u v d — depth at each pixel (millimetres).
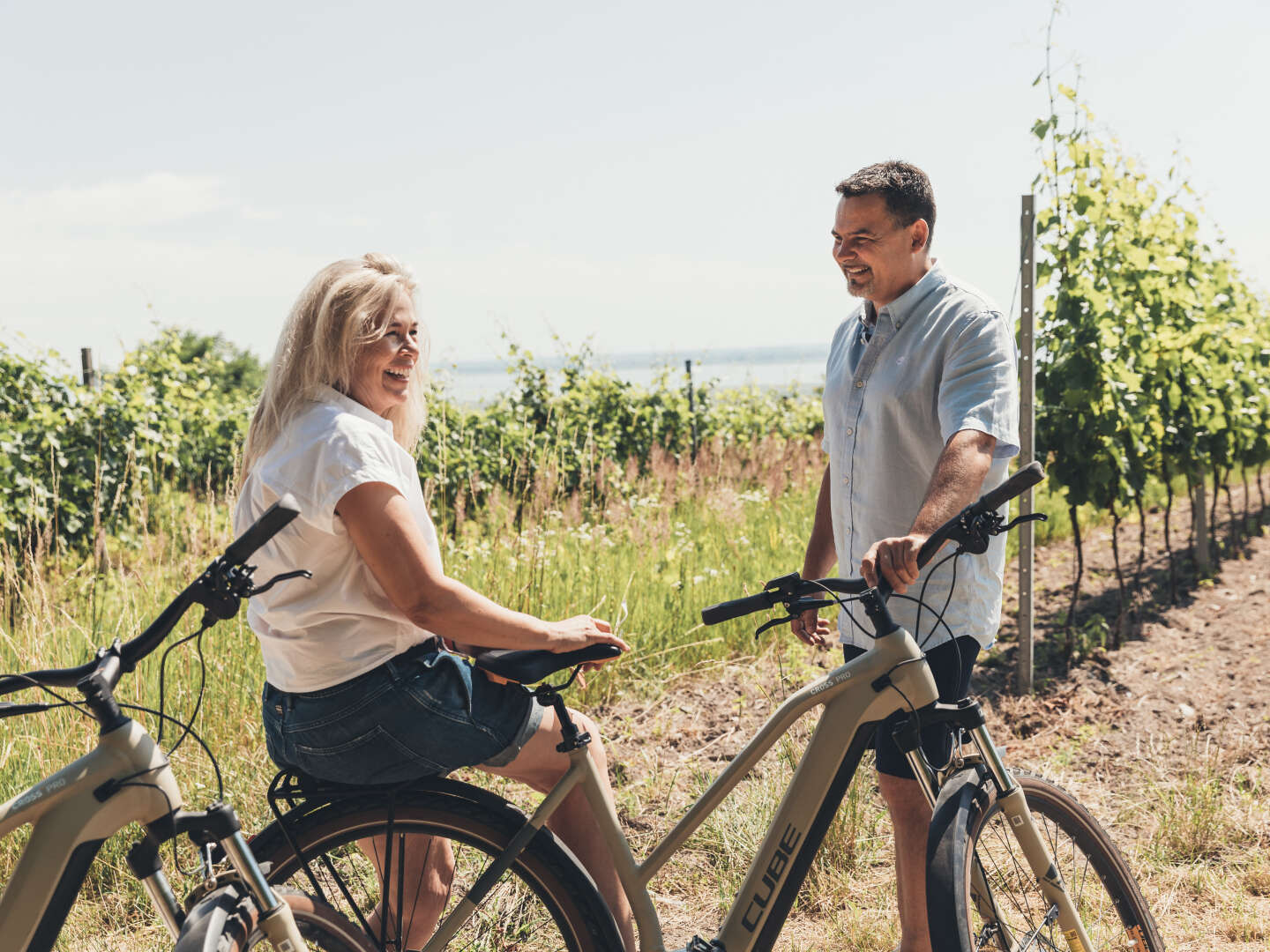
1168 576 7168
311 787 2172
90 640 4402
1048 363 5910
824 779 2170
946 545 2545
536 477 6797
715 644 5238
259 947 2039
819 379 13875
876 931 2967
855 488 2723
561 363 11531
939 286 2578
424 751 2057
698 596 5625
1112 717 4648
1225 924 2959
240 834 1880
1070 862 2555
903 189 2529
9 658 4344
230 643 4383
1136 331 6055
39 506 7480
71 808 1728
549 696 2146
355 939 2150
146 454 8562
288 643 2027
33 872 1694
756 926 2168
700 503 7762
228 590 1660
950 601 2482
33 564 4699
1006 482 2033
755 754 2203
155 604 5051
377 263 2170
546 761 2201
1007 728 4625
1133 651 5590
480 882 2121
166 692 4152
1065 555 7840
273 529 1638
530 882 2178
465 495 8375
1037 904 2357
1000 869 2365
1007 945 2205
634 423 11367
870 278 2600
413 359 2162
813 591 2191
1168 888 3182
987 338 2477
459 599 1943
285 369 2084
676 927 3061
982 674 5312
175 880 3205
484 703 2119
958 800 2164
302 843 2160
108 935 3051
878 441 2654
